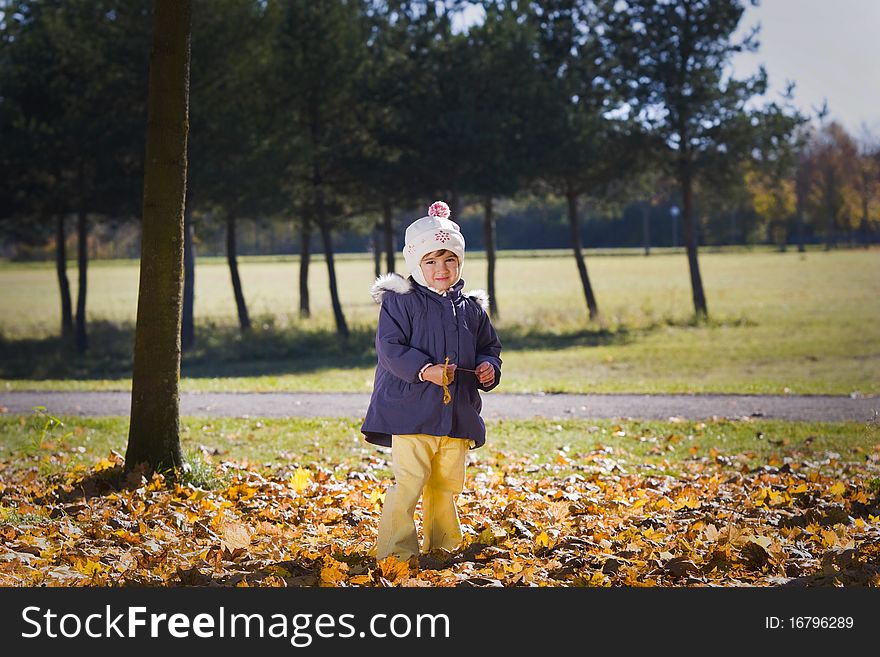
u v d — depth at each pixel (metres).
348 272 81.69
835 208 100.12
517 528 5.86
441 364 4.88
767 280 60.38
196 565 4.93
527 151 29.81
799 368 20.94
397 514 5.02
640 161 32.53
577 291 54.09
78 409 14.23
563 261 94.38
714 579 4.80
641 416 12.93
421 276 5.13
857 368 20.75
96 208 27.78
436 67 30.05
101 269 87.88
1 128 26.52
